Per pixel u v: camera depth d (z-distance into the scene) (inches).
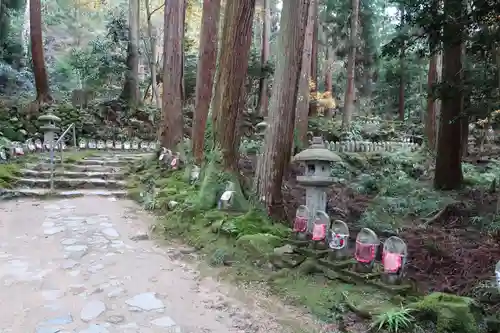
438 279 196.5
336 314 126.3
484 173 530.3
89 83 821.2
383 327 113.5
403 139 816.9
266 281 156.3
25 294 138.6
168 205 269.6
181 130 439.2
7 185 315.9
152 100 940.0
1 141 413.7
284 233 204.7
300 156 196.1
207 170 267.9
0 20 800.3
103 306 131.3
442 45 377.4
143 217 266.4
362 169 565.0
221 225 209.2
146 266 174.7
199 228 222.7
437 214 343.3
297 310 133.4
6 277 153.3
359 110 1083.3
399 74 941.2
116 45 810.2
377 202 393.4
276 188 237.6
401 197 411.8
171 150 423.5
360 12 888.3
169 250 200.5
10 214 258.1
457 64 400.2
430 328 110.0
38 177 349.1
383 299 129.8
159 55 1105.4
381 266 149.9
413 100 1056.8
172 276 164.6
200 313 131.0
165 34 442.9
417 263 221.6
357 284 141.9
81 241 206.4
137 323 120.8
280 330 120.3
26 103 627.2
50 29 1128.2
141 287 150.5
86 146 507.8
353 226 305.9
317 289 143.6
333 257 157.8
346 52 905.5
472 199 390.9
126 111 730.2
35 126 571.5
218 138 268.2
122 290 146.2
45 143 451.5
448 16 319.9
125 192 334.6
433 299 114.4
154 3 1072.8
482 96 353.1
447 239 277.0
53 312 125.1
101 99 765.3
